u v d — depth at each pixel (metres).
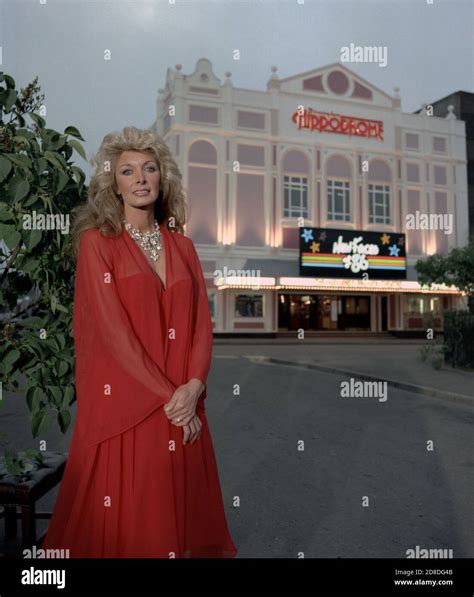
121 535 1.62
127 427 1.62
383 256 29.62
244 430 5.98
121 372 1.65
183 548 1.67
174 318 1.76
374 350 19.95
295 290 29.50
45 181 2.06
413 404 7.80
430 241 31.23
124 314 1.65
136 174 1.80
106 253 1.70
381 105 30.58
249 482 4.09
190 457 1.73
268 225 28.39
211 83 27.38
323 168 29.41
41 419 2.17
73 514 1.63
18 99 2.23
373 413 7.04
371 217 30.44
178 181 1.99
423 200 31.22
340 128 29.72
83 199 2.29
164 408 1.63
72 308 2.29
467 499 3.72
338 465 4.58
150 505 1.62
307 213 29.23
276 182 28.56
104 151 1.82
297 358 15.29
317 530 3.15
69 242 2.14
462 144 32.06
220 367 13.51
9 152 2.03
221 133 27.48
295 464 4.61
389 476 4.27
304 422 6.43
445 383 9.38
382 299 31.70
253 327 28.33
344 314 31.45
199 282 1.95
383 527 3.21
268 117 28.47
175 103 26.77
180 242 1.93
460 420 6.59
